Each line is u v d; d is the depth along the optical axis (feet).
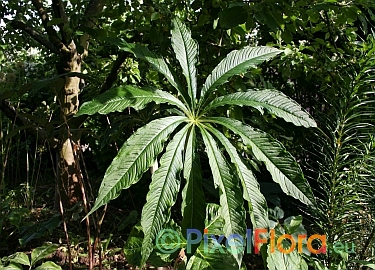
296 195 3.94
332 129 6.27
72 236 7.70
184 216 3.79
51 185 14.11
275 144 4.08
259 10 5.78
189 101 4.40
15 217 7.82
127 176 3.60
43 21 8.45
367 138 6.01
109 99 3.86
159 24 6.71
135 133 3.83
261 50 4.79
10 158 12.85
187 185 3.80
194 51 4.69
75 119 8.50
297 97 10.77
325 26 7.72
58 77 5.66
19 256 5.70
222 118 4.34
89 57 11.04
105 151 11.33
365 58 5.68
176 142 3.95
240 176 3.97
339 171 6.15
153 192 3.67
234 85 6.47
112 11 7.13
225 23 5.82
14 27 9.02
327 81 7.79
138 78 9.63
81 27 7.08
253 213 3.92
